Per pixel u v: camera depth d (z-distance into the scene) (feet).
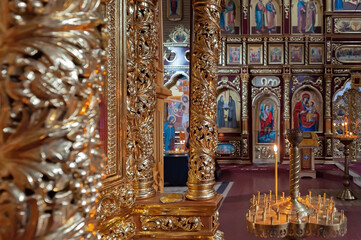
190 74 5.97
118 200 4.20
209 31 5.63
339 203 18.44
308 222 4.64
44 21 1.19
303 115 37.93
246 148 37.88
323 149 37.40
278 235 4.45
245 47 38.63
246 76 37.86
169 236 5.05
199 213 5.08
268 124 38.40
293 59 38.32
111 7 4.10
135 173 5.23
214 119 5.74
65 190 1.28
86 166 1.37
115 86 4.18
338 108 37.60
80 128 1.32
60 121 1.24
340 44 37.55
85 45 1.35
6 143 1.17
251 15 39.11
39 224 1.17
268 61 38.65
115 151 4.19
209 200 5.31
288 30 38.32
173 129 37.50
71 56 1.29
